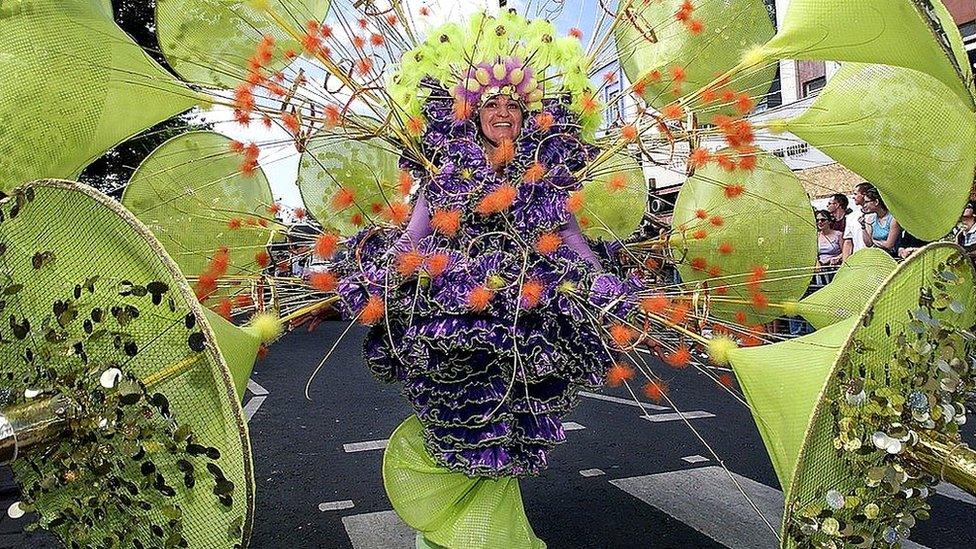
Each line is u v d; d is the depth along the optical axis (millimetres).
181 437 1953
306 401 6844
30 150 2590
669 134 2812
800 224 3682
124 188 3463
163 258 1879
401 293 2561
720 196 3662
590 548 3412
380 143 3580
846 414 1994
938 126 2574
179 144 3521
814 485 2004
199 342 1881
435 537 2768
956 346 2215
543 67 2896
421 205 2719
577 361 2586
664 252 3568
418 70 2854
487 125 2775
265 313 2648
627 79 3451
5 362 2281
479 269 2502
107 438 2068
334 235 2939
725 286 3271
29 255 2166
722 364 2590
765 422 2273
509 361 2496
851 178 6781
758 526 3629
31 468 2242
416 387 2607
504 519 2748
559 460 4766
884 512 2168
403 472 2840
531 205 2604
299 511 4023
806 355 2193
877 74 2707
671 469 4539
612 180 3293
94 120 2617
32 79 2484
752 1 3373
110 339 2031
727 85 3188
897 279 2027
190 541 2051
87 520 2238
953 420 2146
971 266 2213
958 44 2166
